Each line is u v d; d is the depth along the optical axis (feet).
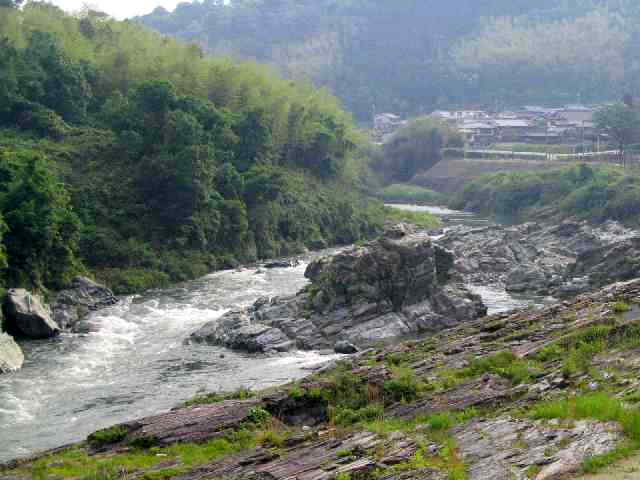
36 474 103.81
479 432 91.76
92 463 106.42
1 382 165.27
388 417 110.73
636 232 382.83
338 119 504.43
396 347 166.61
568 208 456.45
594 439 81.76
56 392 158.40
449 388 118.93
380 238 217.77
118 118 338.13
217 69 411.75
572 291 257.34
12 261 223.92
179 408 132.57
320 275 224.12
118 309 239.71
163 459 104.32
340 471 84.99
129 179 310.86
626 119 550.77
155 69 402.93
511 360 132.05
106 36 460.55
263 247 354.33
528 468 78.38
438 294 215.92
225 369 174.29
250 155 372.99
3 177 241.35
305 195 413.39
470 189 582.76
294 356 186.60
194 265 302.04
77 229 248.52
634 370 106.73
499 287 283.18
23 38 391.65
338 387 122.52
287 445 103.14
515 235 347.36
